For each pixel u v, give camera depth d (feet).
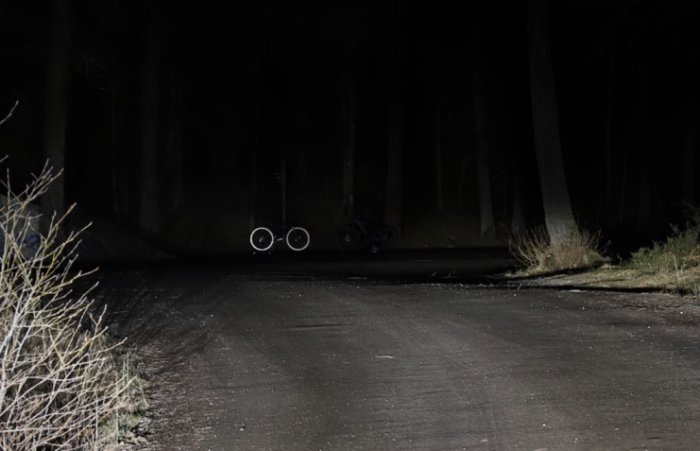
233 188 140.05
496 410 23.54
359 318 36.86
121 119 132.98
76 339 25.32
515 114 138.62
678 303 36.96
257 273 64.03
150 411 24.31
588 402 23.88
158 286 50.19
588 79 146.51
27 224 21.74
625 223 147.23
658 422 22.04
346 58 131.23
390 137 131.85
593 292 41.60
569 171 163.73
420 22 125.29
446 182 156.25
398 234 130.82
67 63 88.63
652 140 152.87
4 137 105.60
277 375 27.91
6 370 18.84
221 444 21.62
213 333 34.73
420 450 20.72
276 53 135.64
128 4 100.53
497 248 119.65
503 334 32.53
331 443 21.43
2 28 88.84
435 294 42.80
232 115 142.72
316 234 130.82
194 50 128.16
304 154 148.25
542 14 62.59
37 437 19.85
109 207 125.29
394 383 26.48
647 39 87.15
